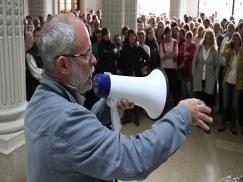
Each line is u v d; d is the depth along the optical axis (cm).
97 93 117
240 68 435
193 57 500
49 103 100
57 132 94
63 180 99
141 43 523
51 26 103
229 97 462
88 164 91
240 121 482
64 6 1497
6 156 248
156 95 115
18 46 254
